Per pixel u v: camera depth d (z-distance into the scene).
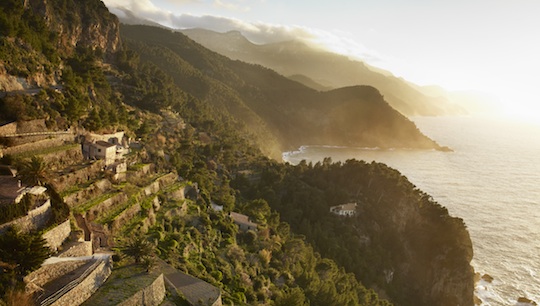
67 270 45.34
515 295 136.00
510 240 177.88
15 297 37.44
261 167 188.75
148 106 165.75
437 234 150.50
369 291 113.75
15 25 97.12
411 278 147.50
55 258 45.38
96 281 46.31
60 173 69.56
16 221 44.88
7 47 89.12
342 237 142.75
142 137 119.25
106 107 121.94
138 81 177.00
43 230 47.38
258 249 98.50
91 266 47.12
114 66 192.62
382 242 154.38
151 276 50.50
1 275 39.03
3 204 44.88
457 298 135.62
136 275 50.47
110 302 43.59
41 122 75.56
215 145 182.38
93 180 74.50
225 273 76.25
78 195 67.38
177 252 72.06
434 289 141.25
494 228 191.62
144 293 47.06
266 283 84.94
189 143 150.25
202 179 123.19
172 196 94.12
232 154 188.00
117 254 54.47
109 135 95.94
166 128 155.38
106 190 75.31
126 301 44.22
